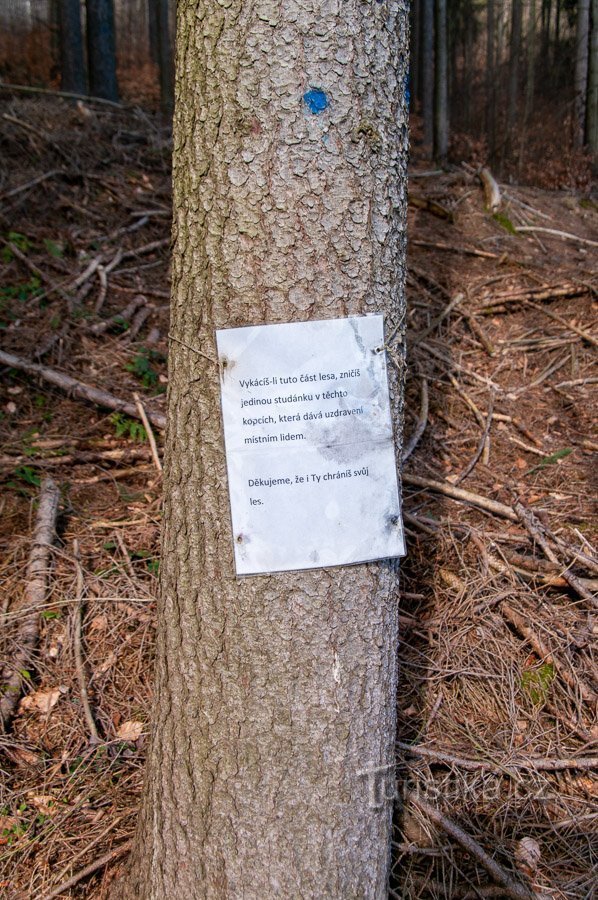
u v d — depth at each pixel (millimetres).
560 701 2881
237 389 1671
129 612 3166
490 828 2496
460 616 3143
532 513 3621
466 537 3486
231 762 1804
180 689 1860
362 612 1788
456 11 17125
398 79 1675
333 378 1678
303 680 1756
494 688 2926
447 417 4449
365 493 1722
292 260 1617
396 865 2377
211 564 1764
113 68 12680
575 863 2404
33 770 2592
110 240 5930
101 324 4949
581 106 12148
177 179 1713
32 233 5719
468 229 6578
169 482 1833
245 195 1597
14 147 6586
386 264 1704
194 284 1695
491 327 5309
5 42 15227
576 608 3191
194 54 1613
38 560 3277
